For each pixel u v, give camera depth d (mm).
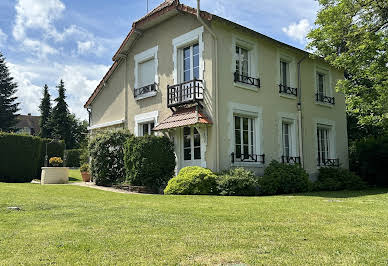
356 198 9992
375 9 14086
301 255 3953
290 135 15297
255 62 13656
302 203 8406
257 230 5211
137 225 5586
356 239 4699
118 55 16406
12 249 4223
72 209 7285
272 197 10117
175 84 13094
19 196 9250
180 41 13430
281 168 12695
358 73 15031
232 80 12602
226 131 12102
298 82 15820
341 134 18281
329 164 16953
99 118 18297
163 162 12141
